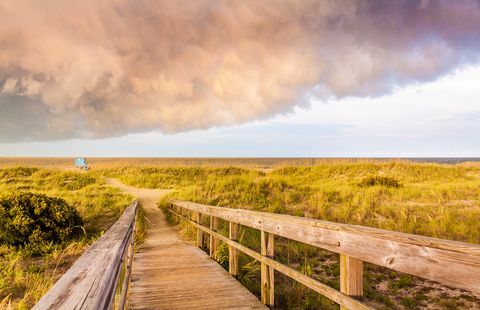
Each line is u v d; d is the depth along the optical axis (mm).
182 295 4531
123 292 3016
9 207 9141
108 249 2123
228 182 17203
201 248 8312
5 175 23359
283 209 12836
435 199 13195
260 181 17016
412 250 1975
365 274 6422
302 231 3279
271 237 4188
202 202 13930
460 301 5285
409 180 19625
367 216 11273
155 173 28141
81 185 21328
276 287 5797
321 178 21531
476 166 22406
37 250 8273
